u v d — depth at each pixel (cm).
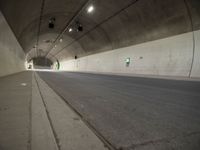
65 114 292
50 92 530
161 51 1425
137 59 1738
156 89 696
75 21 1959
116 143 186
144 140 196
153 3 1205
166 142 192
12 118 253
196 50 1121
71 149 167
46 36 2816
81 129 224
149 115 305
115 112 321
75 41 2983
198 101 447
